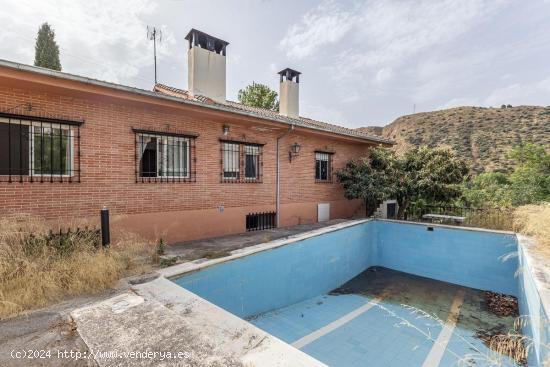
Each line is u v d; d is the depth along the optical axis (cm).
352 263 832
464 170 993
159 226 644
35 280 317
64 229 519
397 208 1153
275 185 906
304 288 650
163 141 664
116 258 406
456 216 916
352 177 1084
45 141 512
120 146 588
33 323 257
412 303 639
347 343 472
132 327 241
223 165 775
